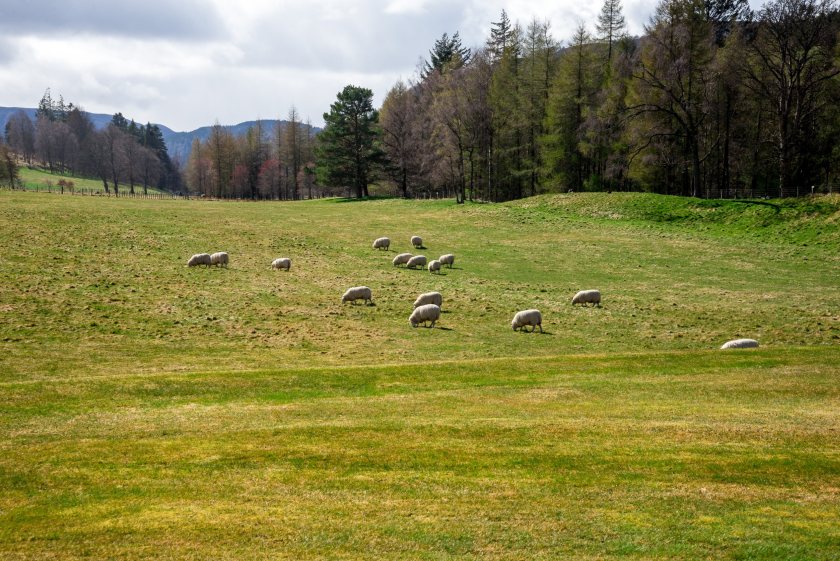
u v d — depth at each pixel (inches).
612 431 697.0
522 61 3973.9
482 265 2172.7
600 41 3590.1
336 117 4298.7
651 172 3425.2
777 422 716.0
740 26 3730.3
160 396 839.1
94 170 7795.3
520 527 496.1
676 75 2984.7
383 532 488.7
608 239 2571.4
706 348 1256.8
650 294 1774.1
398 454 637.9
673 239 2527.1
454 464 613.9
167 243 2267.5
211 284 1743.4
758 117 3405.5
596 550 462.6
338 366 1040.8
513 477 584.4
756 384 883.4
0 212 2591.0
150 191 7869.1
